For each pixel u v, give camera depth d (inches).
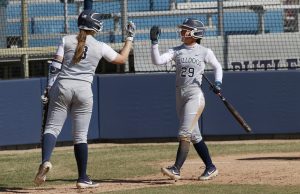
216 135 1539.1
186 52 930.1
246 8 1865.2
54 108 864.9
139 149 1414.9
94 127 1546.5
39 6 1883.6
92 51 863.1
